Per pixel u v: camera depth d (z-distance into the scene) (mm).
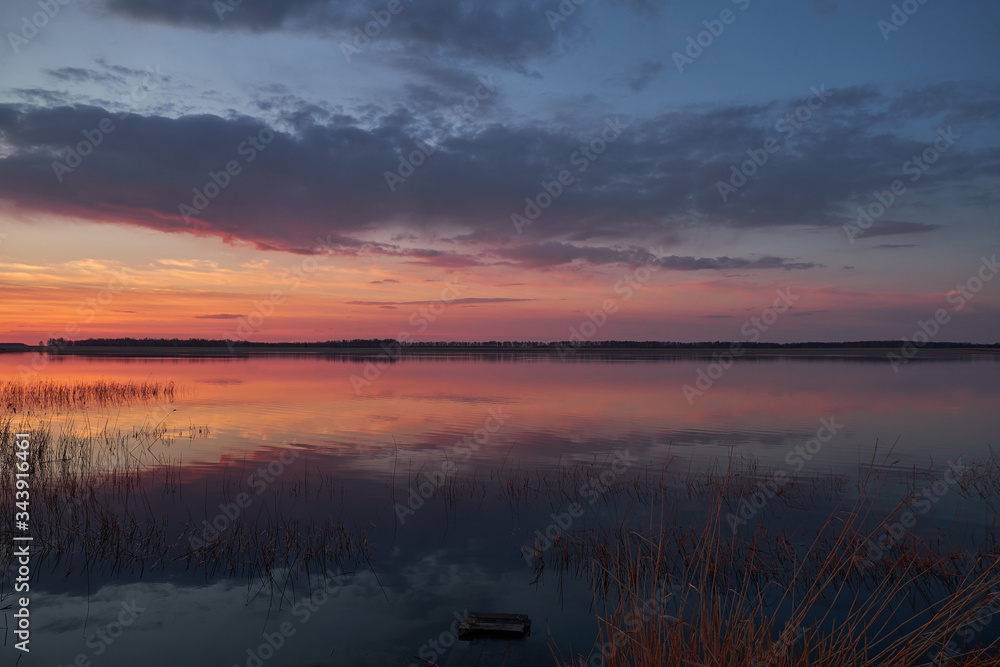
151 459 14219
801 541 8680
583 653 5875
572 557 8289
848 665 5055
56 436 16781
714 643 4535
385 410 23406
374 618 6637
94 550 8273
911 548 8023
